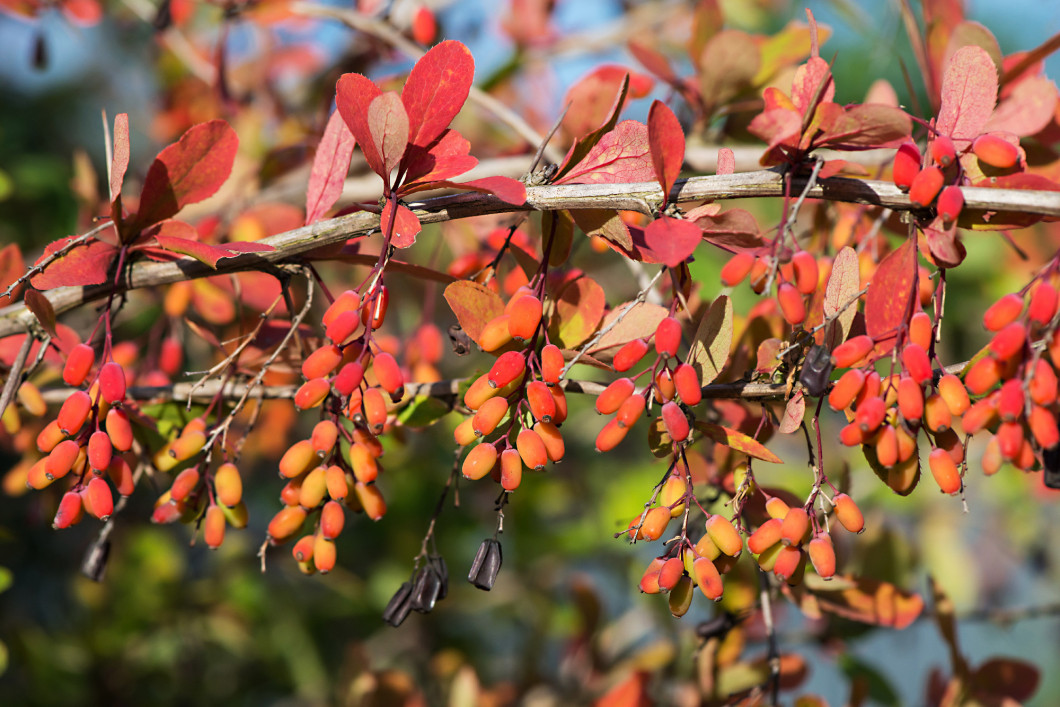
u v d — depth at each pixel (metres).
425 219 0.85
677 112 1.06
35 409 0.94
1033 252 1.62
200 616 1.67
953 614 1.03
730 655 1.03
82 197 1.13
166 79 1.57
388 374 0.82
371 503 0.86
